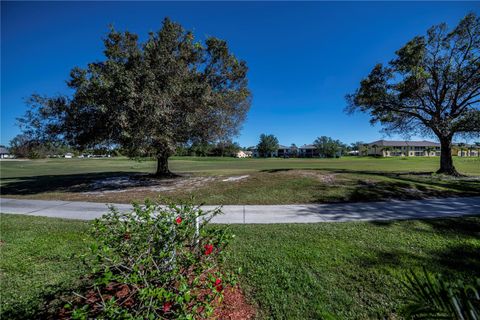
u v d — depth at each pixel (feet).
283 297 10.07
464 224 18.75
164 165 55.93
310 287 10.75
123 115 34.58
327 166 92.73
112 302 6.45
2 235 17.76
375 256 13.42
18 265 13.07
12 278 11.84
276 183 37.93
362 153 305.94
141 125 36.55
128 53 42.01
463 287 5.14
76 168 108.47
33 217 23.57
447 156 53.52
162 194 34.42
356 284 10.89
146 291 6.10
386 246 14.74
